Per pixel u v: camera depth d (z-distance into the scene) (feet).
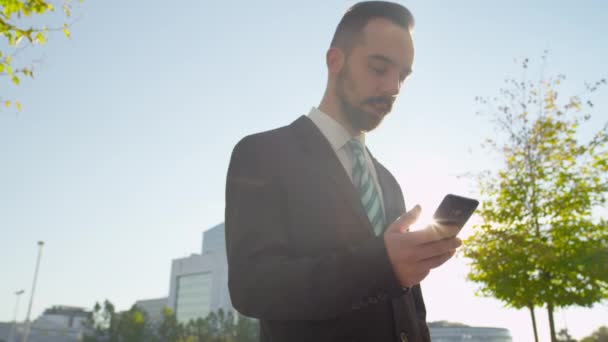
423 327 4.35
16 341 320.91
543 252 31.96
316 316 2.88
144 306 474.49
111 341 285.02
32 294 192.75
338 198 3.72
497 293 34.27
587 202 32.37
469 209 2.76
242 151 3.87
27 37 13.61
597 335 98.58
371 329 3.43
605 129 33.73
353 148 4.41
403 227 2.83
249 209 3.52
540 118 36.55
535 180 34.68
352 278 2.72
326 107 4.57
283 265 3.03
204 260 411.34
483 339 303.48
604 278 30.76
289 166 3.76
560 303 32.14
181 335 289.53
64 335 339.36
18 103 14.88
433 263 2.75
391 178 5.35
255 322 289.12
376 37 4.24
